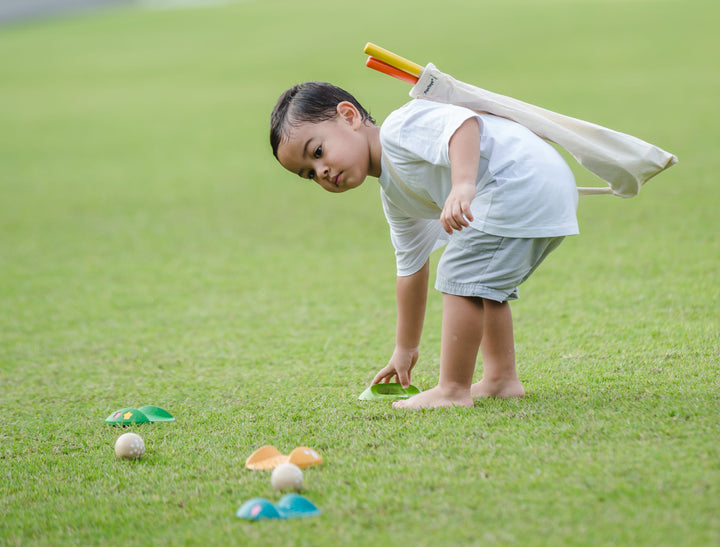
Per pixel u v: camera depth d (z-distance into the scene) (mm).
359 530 3295
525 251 4734
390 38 36375
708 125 18031
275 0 52469
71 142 23031
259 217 13773
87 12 60938
